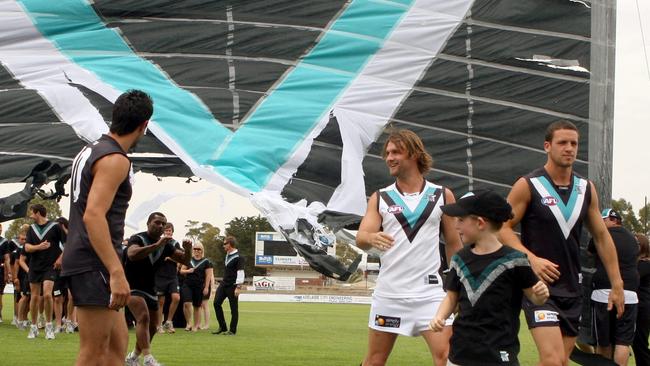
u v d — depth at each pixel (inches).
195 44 367.2
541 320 236.2
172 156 362.0
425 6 371.6
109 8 366.0
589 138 365.4
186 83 363.6
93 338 211.2
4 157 347.3
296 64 367.9
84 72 359.6
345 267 320.8
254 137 352.2
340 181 353.4
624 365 347.3
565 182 249.8
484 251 200.7
